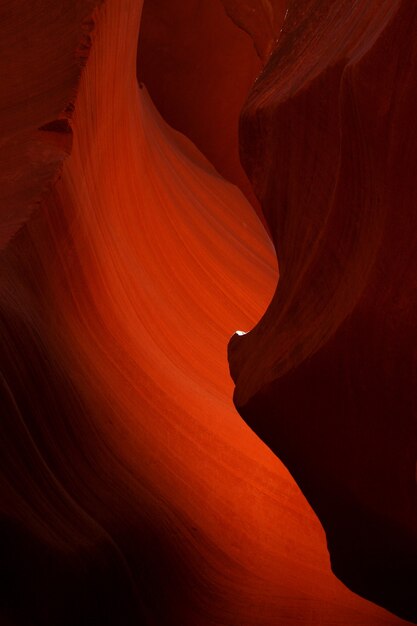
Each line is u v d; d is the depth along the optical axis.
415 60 2.47
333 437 3.38
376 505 3.43
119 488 5.09
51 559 4.23
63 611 4.27
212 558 5.50
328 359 3.13
